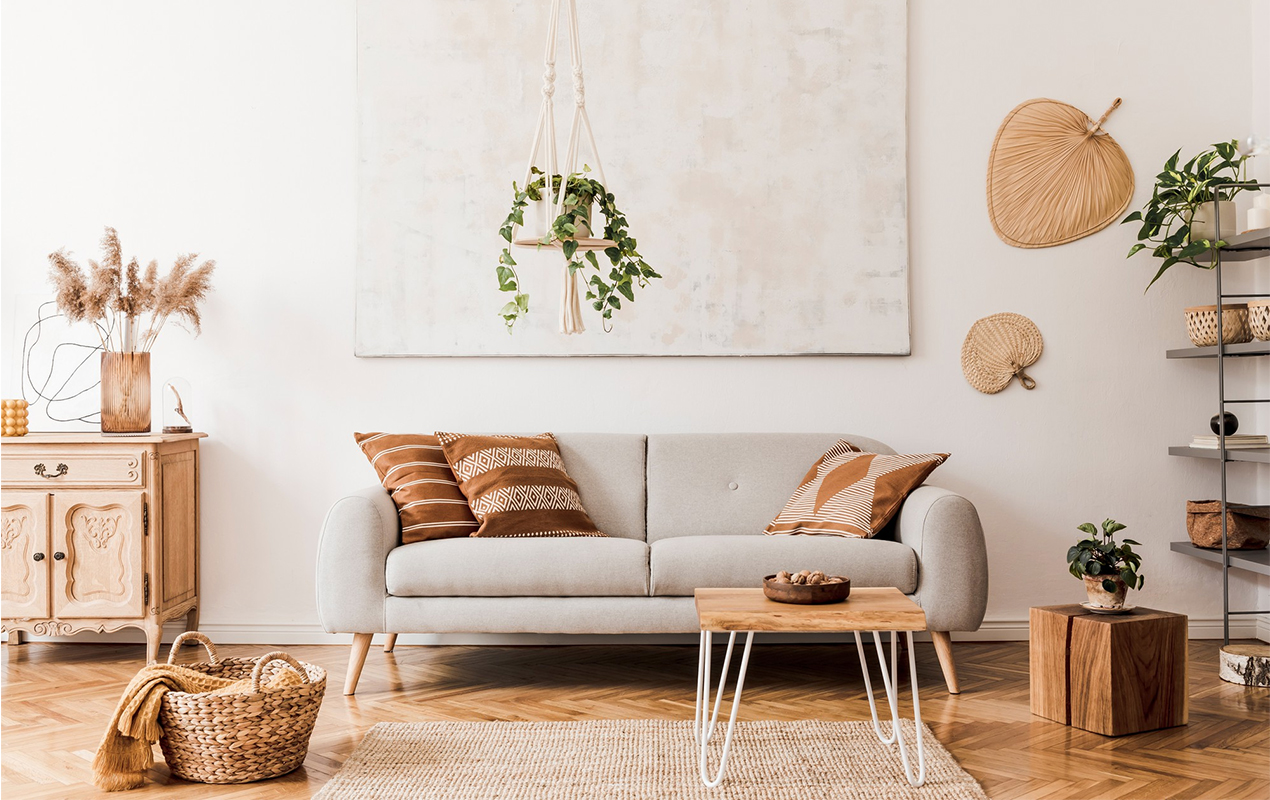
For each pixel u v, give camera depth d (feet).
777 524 10.84
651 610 9.64
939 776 7.40
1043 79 12.52
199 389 12.37
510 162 12.34
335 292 12.42
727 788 7.22
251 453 12.37
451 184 12.34
